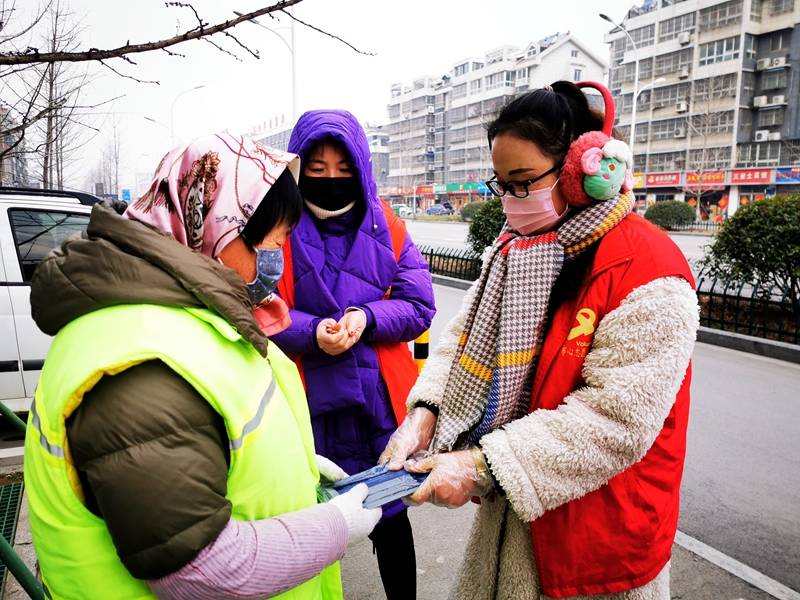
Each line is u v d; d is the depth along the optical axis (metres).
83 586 0.81
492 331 1.32
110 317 0.82
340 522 0.97
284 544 0.87
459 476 1.16
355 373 1.94
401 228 2.21
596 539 1.18
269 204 1.00
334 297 2.00
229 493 0.87
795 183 36.72
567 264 1.24
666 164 45.81
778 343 6.18
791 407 4.65
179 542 0.76
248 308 0.97
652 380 1.09
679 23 43.69
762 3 40.03
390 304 1.99
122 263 0.83
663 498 1.21
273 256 1.14
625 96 48.44
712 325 7.32
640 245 1.16
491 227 10.96
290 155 1.04
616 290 1.15
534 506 1.12
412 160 83.75
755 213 6.67
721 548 2.73
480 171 69.62
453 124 74.38
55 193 4.22
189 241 0.98
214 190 0.97
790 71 39.53
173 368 0.79
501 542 1.33
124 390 0.77
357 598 2.35
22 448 3.60
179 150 0.98
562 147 1.20
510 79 64.69
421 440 1.44
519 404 1.30
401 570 1.97
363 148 2.00
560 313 1.23
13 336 3.79
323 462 1.32
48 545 0.82
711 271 7.46
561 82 1.28
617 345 1.13
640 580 1.20
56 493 0.79
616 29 48.31
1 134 2.28
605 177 1.14
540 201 1.22
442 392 1.48
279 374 1.12
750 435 4.08
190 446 0.79
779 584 2.46
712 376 5.48
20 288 3.81
